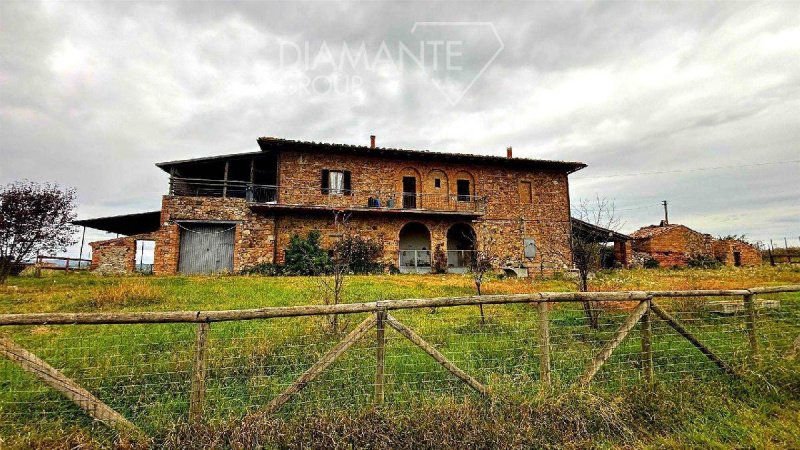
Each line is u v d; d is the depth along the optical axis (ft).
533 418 11.60
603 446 10.83
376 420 11.08
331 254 61.52
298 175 62.64
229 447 10.26
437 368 14.89
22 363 10.33
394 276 53.31
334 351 11.73
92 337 18.94
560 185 76.69
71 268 65.21
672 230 86.43
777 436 11.04
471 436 10.77
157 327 20.58
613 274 58.29
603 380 13.94
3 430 10.58
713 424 11.80
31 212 45.32
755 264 89.92
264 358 15.55
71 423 11.05
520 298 12.99
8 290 35.68
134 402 12.40
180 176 64.69
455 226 75.51
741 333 19.10
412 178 70.23
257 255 58.59
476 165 72.54
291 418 11.31
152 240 61.11
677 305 25.79
